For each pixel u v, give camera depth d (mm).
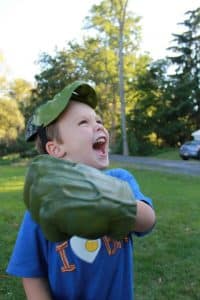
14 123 60562
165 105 59531
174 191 14766
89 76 63219
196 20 62375
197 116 59812
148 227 1426
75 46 64188
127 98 62531
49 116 1544
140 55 63188
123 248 1681
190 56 62562
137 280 5598
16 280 5527
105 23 60031
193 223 9055
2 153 59844
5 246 7328
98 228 1117
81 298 1643
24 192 1205
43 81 65312
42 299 1638
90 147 1523
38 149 1627
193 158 35938
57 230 1141
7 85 64125
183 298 5105
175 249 6988
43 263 1667
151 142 57625
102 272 1626
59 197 1123
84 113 1543
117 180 1188
